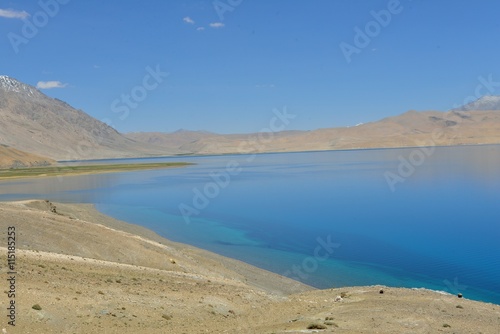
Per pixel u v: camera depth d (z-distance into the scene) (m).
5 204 37.59
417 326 16.17
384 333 14.98
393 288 24.12
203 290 21.69
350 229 49.91
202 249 39.72
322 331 14.95
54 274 19.22
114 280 20.59
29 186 97.25
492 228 49.19
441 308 19.14
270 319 18.33
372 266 34.72
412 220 54.75
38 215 32.88
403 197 74.56
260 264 35.25
